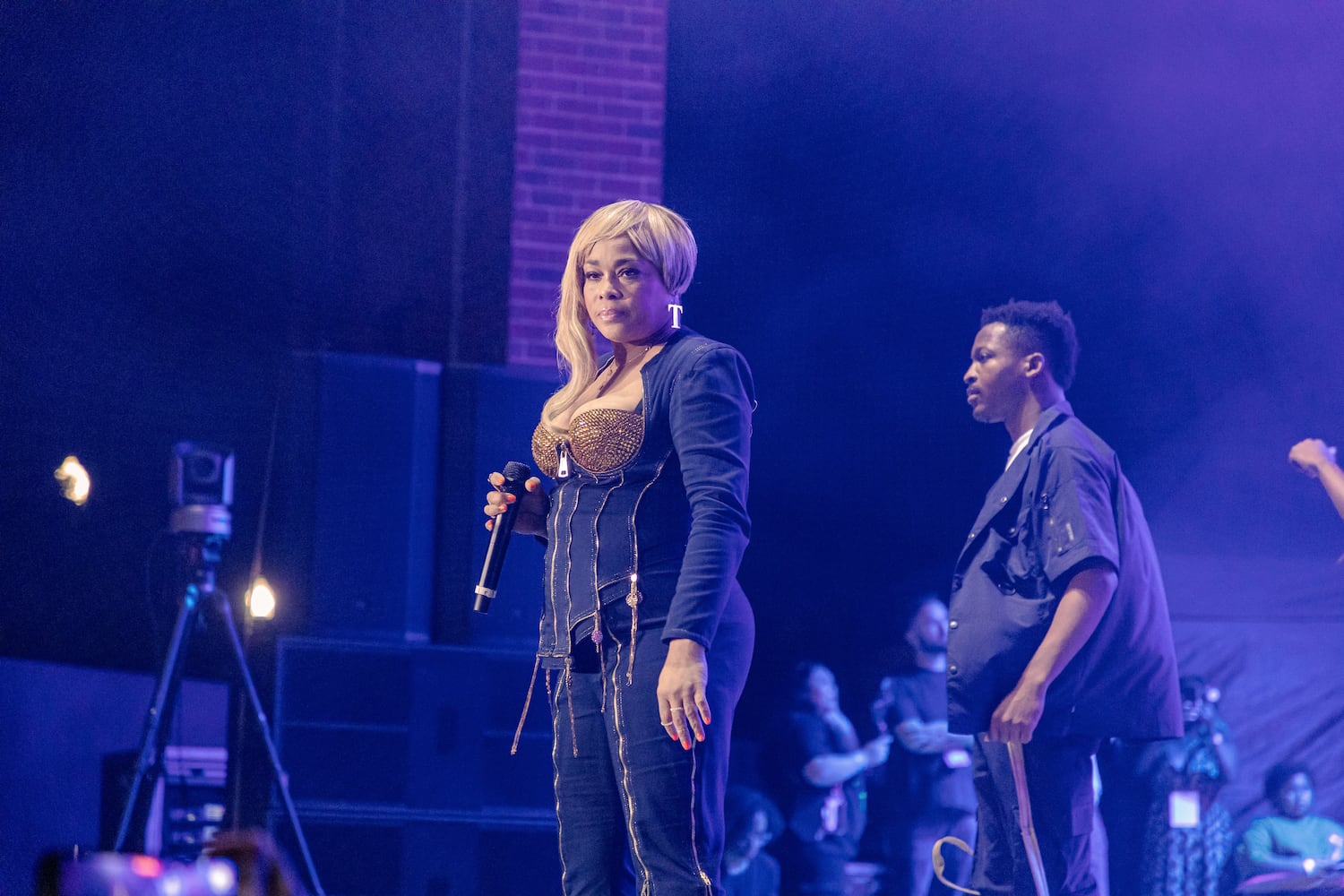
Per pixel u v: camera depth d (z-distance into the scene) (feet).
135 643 30.68
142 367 31.63
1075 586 11.32
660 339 9.54
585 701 9.04
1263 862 23.75
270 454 18.49
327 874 16.67
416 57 23.22
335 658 17.26
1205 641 27.48
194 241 31.60
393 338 22.80
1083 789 11.59
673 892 8.56
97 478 31.27
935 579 30.45
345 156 22.95
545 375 19.08
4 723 16.83
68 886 4.17
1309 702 27.27
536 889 17.11
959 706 11.71
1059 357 13.11
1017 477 12.12
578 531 9.10
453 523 18.56
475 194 22.94
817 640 29.84
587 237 9.52
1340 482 13.64
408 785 17.12
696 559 8.67
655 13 23.89
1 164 31.14
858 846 22.53
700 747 8.77
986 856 11.88
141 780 16.74
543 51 23.36
